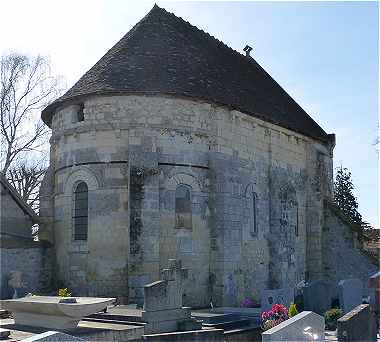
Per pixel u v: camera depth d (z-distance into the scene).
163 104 24.14
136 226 22.55
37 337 9.27
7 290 24.08
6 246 24.42
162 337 14.95
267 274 28.34
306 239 33.16
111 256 23.28
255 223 27.62
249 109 27.00
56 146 26.12
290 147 31.53
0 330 13.15
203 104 25.00
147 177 22.98
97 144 24.06
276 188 29.39
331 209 34.28
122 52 25.95
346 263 33.44
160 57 25.89
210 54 30.05
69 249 24.34
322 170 34.25
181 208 24.11
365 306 14.38
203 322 18.42
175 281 16.56
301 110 37.91
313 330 13.68
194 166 24.53
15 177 42.28
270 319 18.27
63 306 14.04
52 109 26.28
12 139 39.59
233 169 25.81
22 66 39.69
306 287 23.81
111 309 18.70
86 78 25.66
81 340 9.79
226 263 24.42
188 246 23.98
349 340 13.50
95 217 23.70
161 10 29.39
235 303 24.61
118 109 23.94
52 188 26.22
